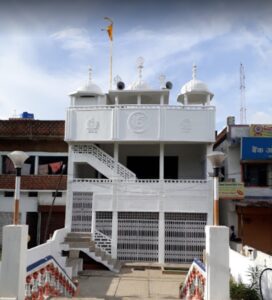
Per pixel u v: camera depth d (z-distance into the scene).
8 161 20.19
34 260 10.26
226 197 17.53
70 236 16.84
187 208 17.31
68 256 15.68
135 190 17.58
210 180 17.45
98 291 12.09
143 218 17.56
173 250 17.25
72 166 18.16
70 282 10.37
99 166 17.97
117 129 17.69
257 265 9.22
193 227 17.38
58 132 19.75
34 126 19.81
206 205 17.31
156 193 17.48
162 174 17.73
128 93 19.67
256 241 18.41
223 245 6.12
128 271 15.52
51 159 20.11
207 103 19.11
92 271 15.25
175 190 17.45
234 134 19.16
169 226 17.45
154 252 17.27
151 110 17.70
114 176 17.78
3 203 19.70
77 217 17.81
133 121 17.69
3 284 6.03
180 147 21.25
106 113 17.91
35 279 7.60
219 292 6.02
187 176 21.03
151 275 14.79
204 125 17.61
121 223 17.59
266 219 18.56
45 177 19.48
